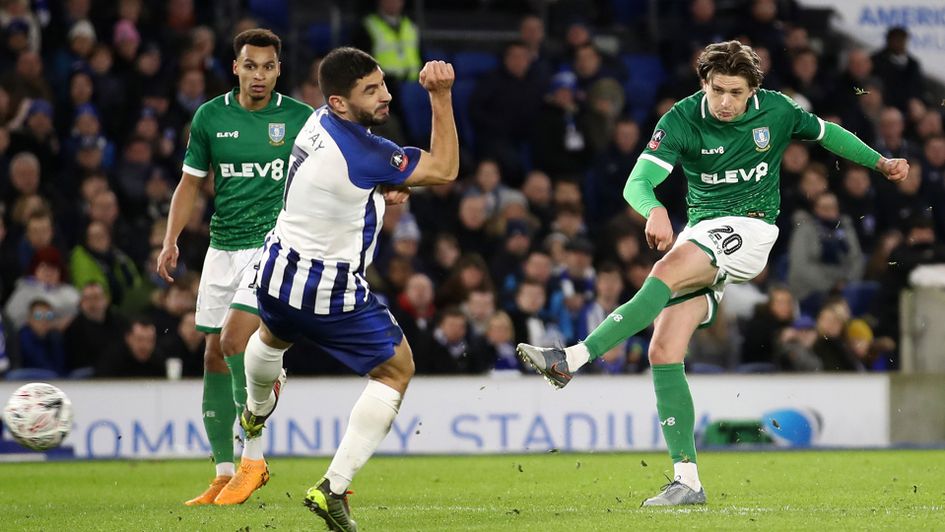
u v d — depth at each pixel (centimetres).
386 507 2497
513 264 4928
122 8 5525
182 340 4316
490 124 5566
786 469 3428
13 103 5009
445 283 4631
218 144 2641
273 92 2689
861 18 6612
